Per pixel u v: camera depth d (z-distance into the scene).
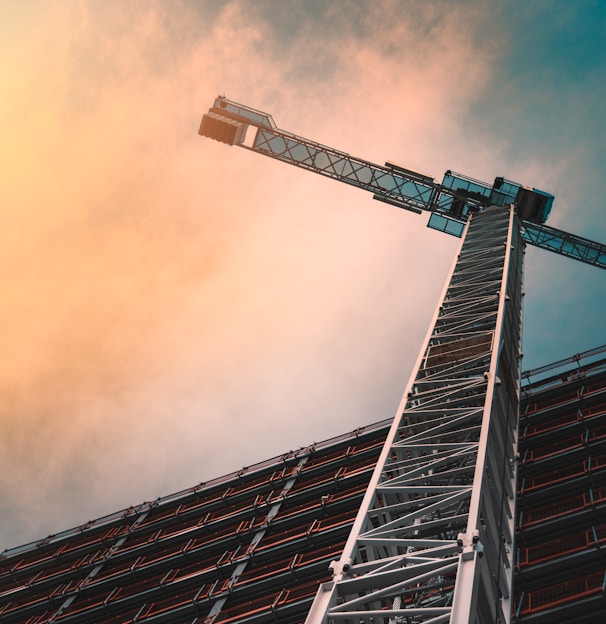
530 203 54.06
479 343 31.77
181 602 42.72
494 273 39.69
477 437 29.03
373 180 59.28
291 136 61.41
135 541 52.75
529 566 31.41
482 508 21.62
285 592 38.59
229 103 62.62
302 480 49.88
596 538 31.28
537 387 46.22
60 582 51.53
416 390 30.44
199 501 54.38
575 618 28.08
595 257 55.91
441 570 18.64
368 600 18.98
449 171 56.31
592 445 37.62
